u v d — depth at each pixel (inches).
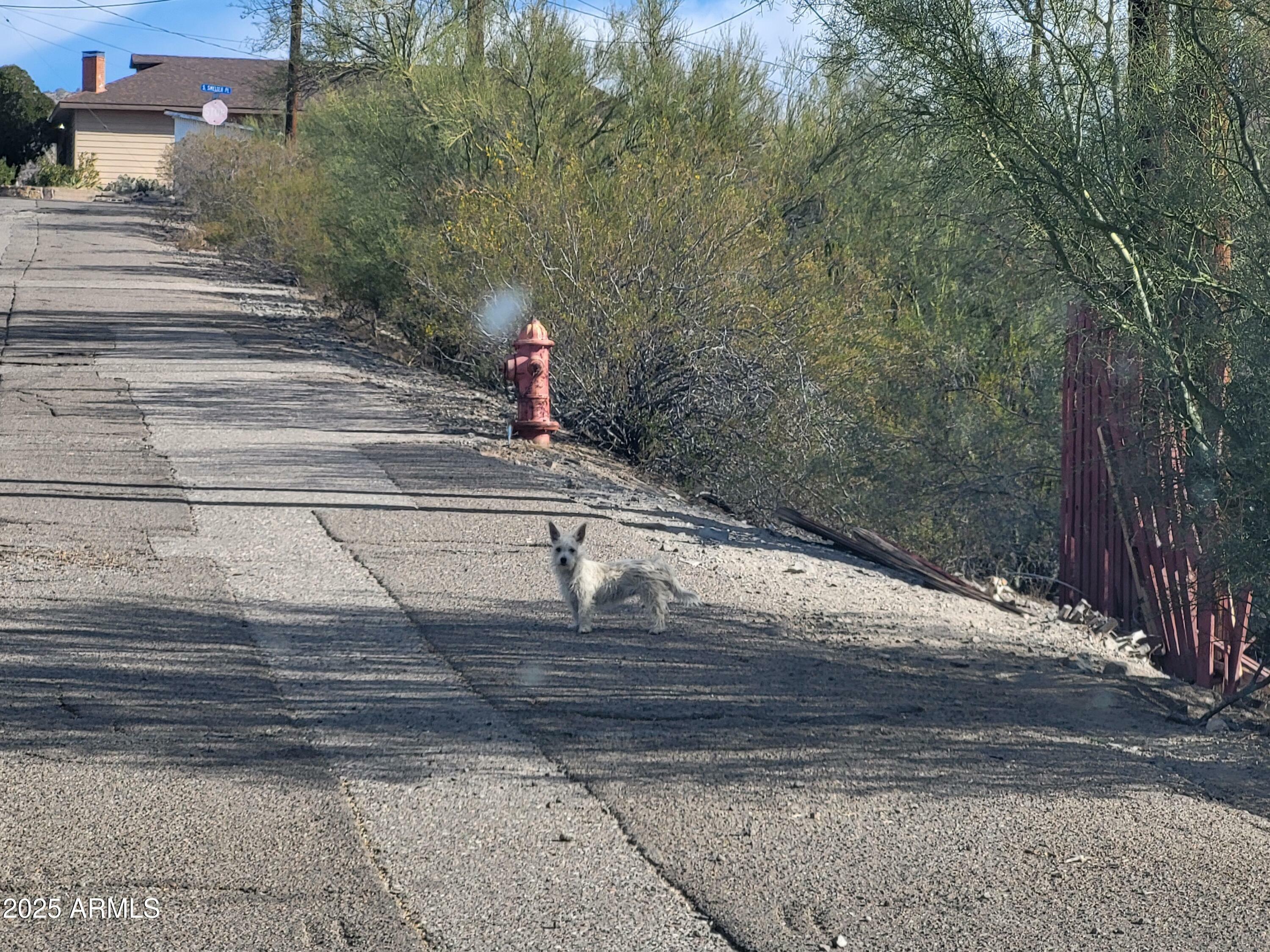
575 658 546.9
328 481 882.1
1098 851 370.9
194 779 394.9
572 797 394.0
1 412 1095.6
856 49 785.6
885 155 1028.5
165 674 495.5
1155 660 668.1
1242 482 591.5
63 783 386.6
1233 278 683.4
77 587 610.2
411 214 1590.8
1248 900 342.0
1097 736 484.7
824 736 461.1
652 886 337.1
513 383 1160.8
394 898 325.1
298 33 1913.1
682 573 712.4
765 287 1238.9
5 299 1905.8
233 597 611.2
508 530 776.3
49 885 323.9
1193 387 644.7
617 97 1550.2
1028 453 1087.0
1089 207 724.7
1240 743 494.6
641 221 1201.4
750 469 1131.3
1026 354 1123.9
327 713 461.7
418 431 1111.0
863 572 784.9
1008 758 449.7
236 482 866.8
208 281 2332.7
